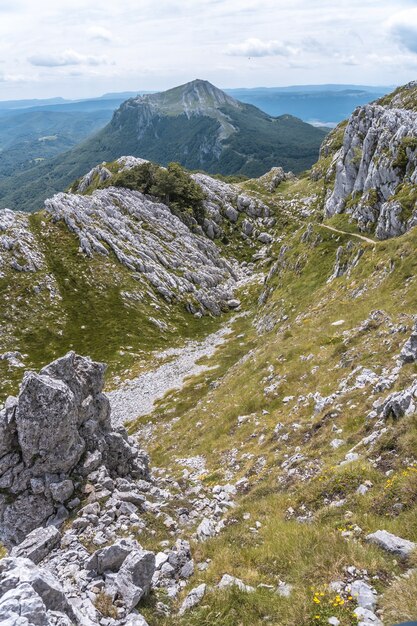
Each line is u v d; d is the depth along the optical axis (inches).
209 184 6924.2
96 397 917.2
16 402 754.2
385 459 642.8
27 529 698.2
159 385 2466.8
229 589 465.1
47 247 4099.4
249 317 3759.8
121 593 462.9
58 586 408.5
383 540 463.8
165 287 4138.8
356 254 2413.9
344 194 4126.5
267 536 583.2
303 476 765.9
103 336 3341.5
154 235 4889.3
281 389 1347.2
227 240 5885.8
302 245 3555.6
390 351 1099.9
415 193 2728.8
